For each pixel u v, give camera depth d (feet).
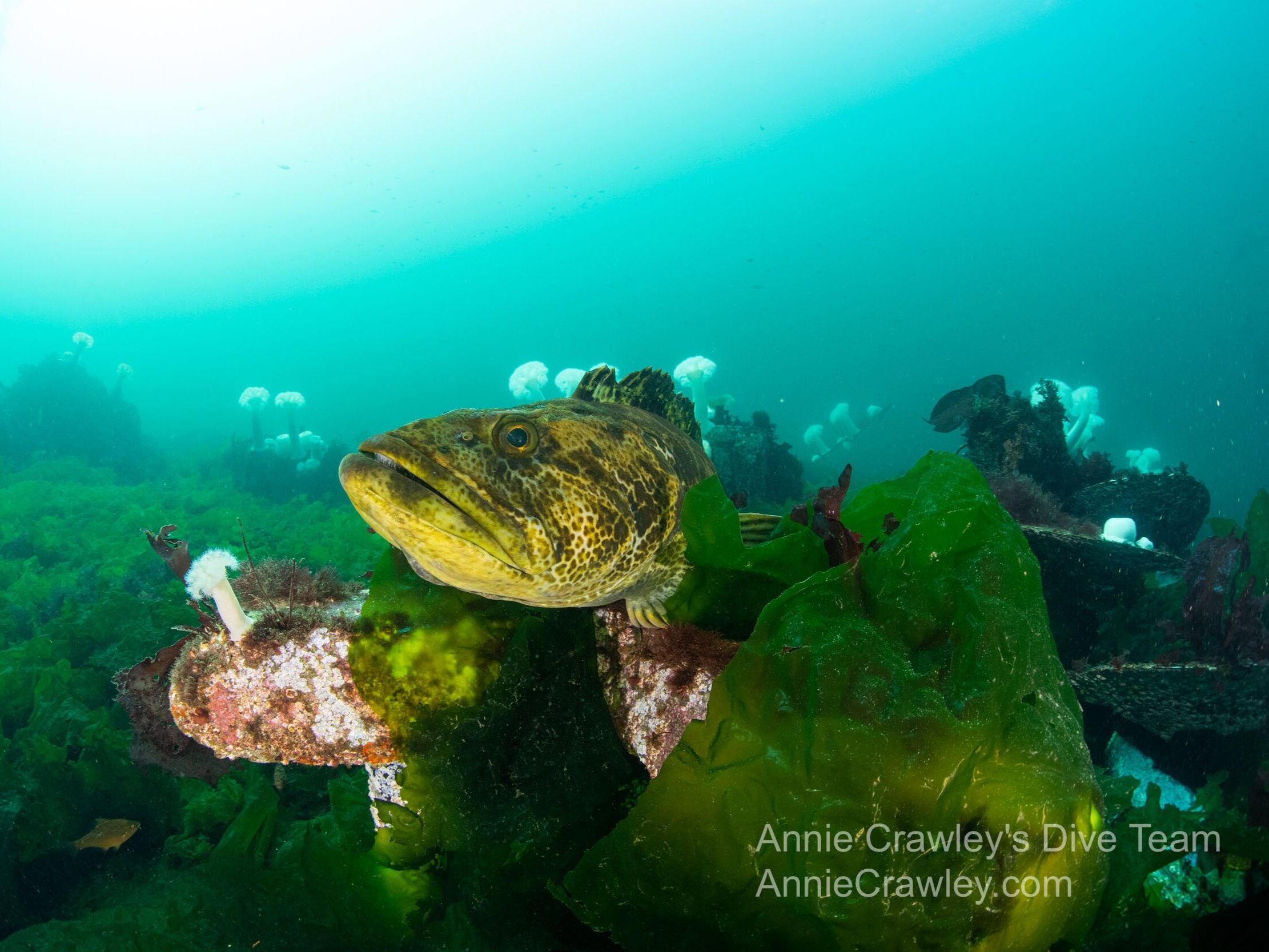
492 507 1.71
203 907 1.90
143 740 2.24
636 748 1.97
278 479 11.45
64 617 3.94
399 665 1.96
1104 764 2.58
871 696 1.49
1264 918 1.79
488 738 1.89
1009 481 3.78
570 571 1.84
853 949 1.46
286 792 2.76
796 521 2.17
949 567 1.61
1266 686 2.41
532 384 13.15
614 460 1.96
